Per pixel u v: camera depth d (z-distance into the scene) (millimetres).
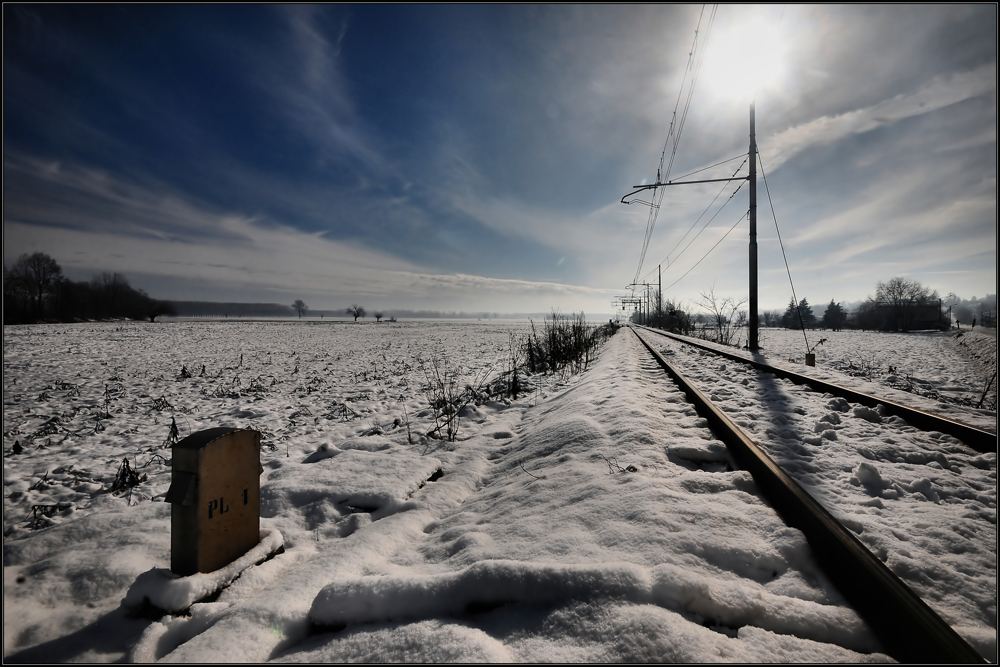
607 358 13477
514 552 2488
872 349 23516
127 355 19562
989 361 16812
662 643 1604
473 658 1639
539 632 1800
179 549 2510
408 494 4090
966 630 1809
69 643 2219
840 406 5949
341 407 8578
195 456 2484
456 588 2033
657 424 4801
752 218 16797
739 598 1834
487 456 5273
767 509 2789
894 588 1729
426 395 9844
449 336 37969
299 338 34219
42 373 13836
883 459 3975
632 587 1880
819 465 3812
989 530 2619
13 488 4770
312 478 4348
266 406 9031
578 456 4059
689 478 3289
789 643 1654
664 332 38562
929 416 4820
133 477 4887
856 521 2697
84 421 7848
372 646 1837
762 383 8266
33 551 3148
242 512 2779
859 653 1638
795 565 2227
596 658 1611
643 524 2551
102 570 2805
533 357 14133
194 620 2236
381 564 2771
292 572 2736
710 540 2346
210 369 15188
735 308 28703
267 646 1990
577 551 2375
